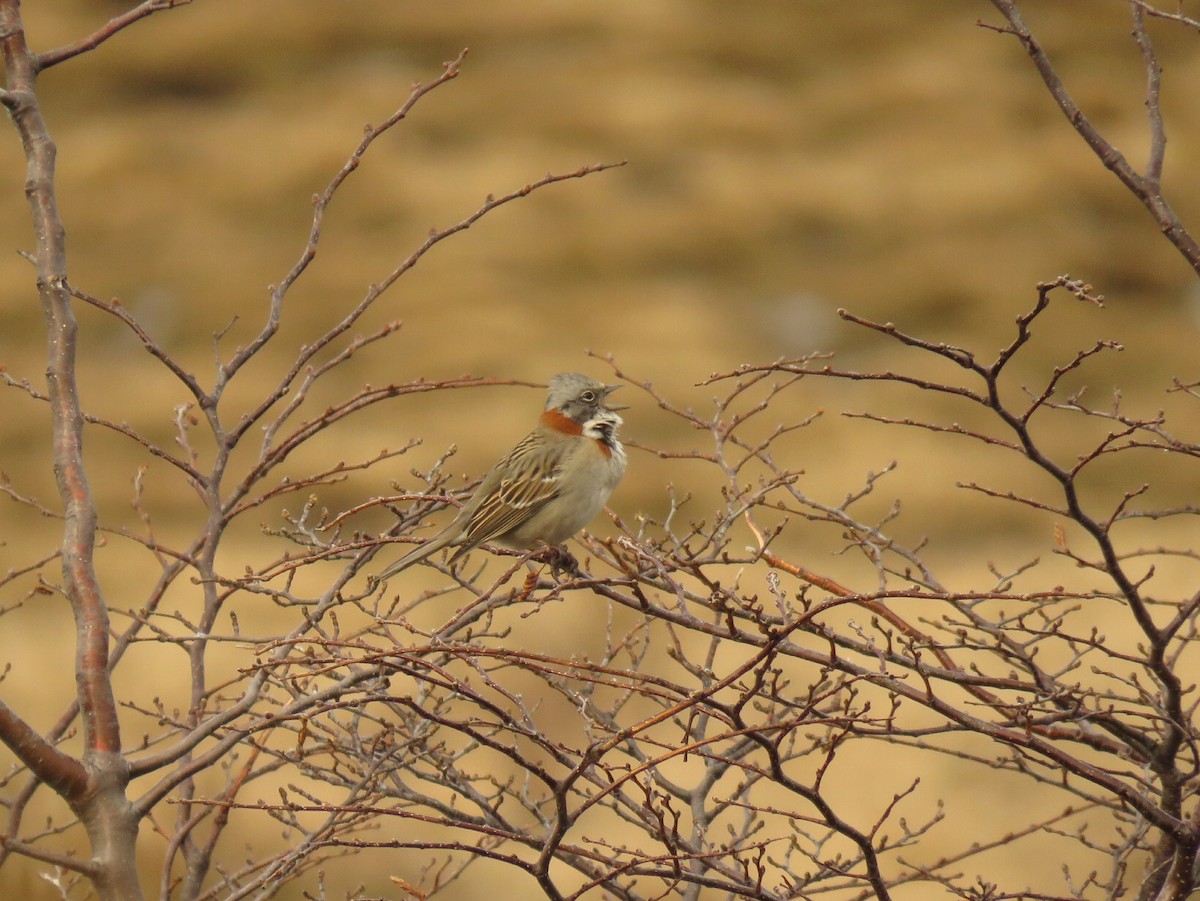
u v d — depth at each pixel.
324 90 46.09
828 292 35.56
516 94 44.78
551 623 15.02
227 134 43.88
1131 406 29.59
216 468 6.25
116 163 41.41
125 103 46.06
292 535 6.09
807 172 40.88
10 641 16.41
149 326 34.06
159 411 28.67
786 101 44.72
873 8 49.41
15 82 5.75
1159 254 37.12
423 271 35.66
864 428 27.81
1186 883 4.94
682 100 43.78
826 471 25.98
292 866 5.43
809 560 21.55
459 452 27.11
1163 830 4.89
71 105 46.22
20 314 34.50
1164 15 5.89
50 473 26.22
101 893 4.73
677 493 24.62
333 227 38.84
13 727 4.66
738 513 5.87
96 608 5.12
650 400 29.52
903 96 43.72
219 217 39.22
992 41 47.47
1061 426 28.23
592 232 37.59
